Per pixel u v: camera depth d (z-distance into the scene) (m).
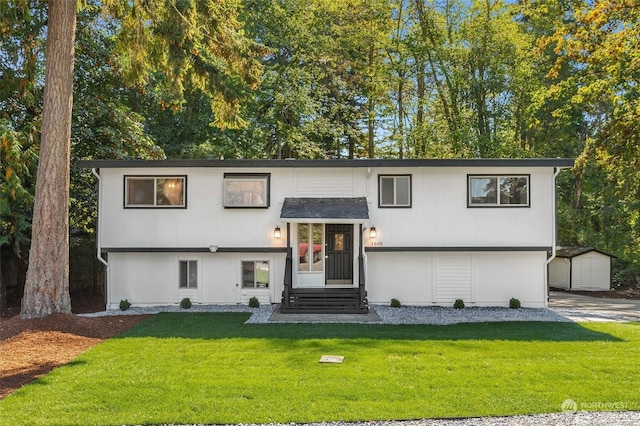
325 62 30.55
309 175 18.56
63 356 10.70
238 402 7.67
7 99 19.41
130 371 9.37
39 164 14.31
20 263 22.39
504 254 18.61
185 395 7.99
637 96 21.48
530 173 18.23
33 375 9.23
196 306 18.42
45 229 14.07
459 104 30.89
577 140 32.78
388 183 18.52
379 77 30.86
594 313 17.50
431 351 11.05
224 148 26.08
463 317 16.28
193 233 18.41
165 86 23.27
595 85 21.11
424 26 29.84
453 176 18.36
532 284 18.58
